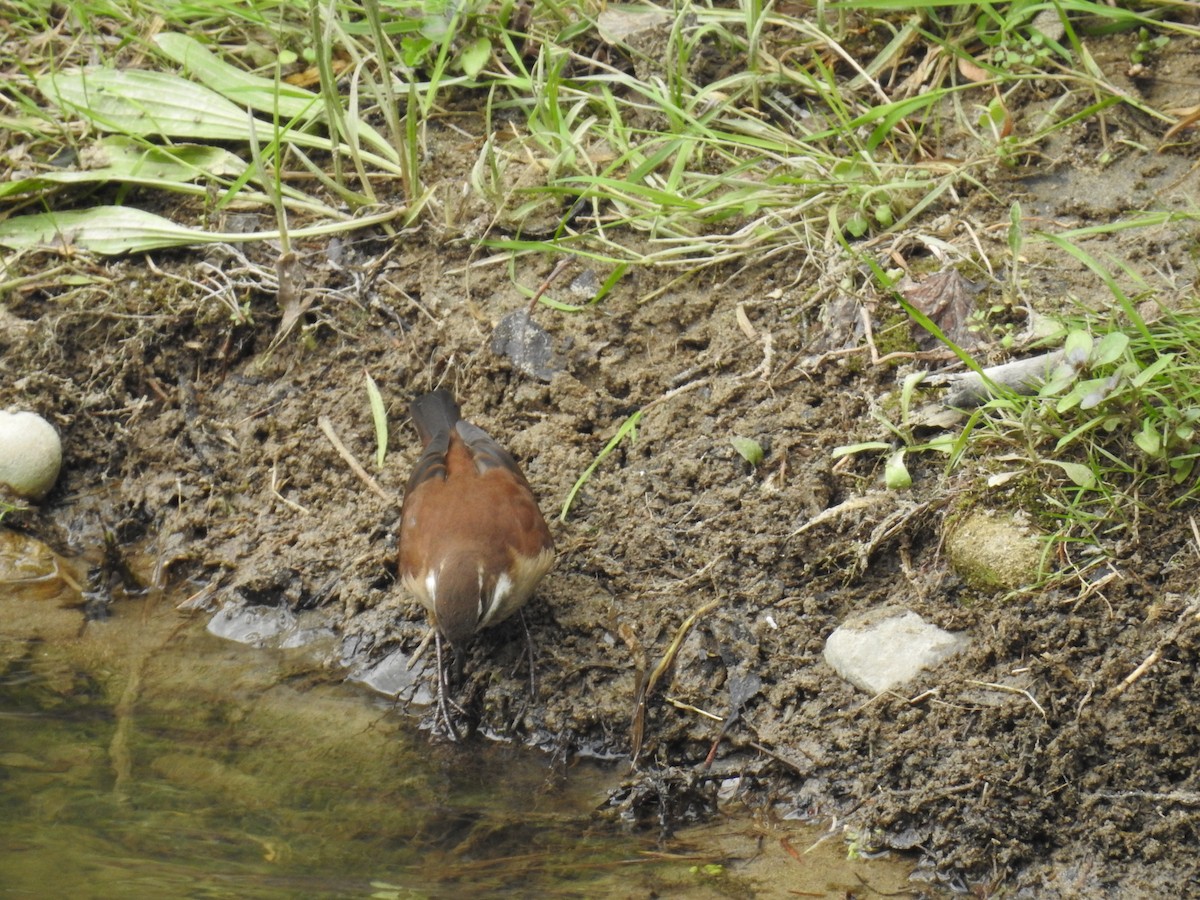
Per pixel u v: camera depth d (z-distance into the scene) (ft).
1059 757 27.86
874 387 34.99
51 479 38.99
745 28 43.11
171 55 44.45
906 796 28.40
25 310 40.86
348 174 42.57
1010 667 29.37
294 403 39.01
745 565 32.81
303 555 36.24
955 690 29.37
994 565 30.45
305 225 41.83
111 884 25.99
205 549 37.37
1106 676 28.50
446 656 33.04
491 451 33.19
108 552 37.68
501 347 38.09
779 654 31.24
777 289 37.70
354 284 40.19
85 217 42.01
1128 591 29.40
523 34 43.47
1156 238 36.17
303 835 28.04
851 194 38.55
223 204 40.50
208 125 43.19
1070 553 30.30
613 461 35.60
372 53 44.04
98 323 40.40
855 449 33.30
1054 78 39.65
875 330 35.94
